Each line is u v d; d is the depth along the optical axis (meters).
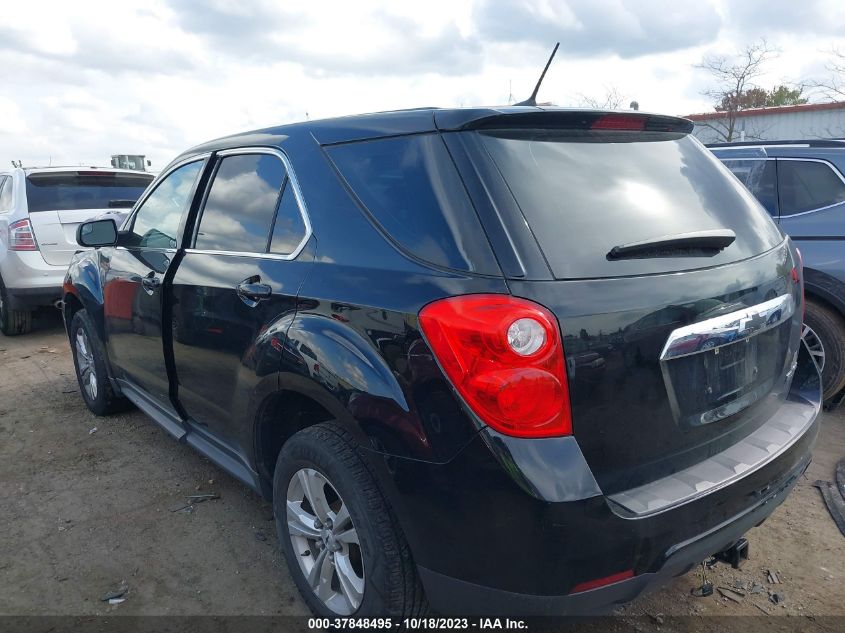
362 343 2.10
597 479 1.88
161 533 3.24
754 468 2.15
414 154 2.21
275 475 2.61
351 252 2.28
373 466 2.09
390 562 2.12
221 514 3.42
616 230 2.05
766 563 2.96
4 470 3.92
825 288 4.35
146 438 4.38
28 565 2.97
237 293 2.73
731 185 2.65
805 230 4.47
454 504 1.90
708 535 2.02
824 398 4.57
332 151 2.53
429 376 1.91
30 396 5.26
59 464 3.99
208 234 3.15
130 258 3.79
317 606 2.48
